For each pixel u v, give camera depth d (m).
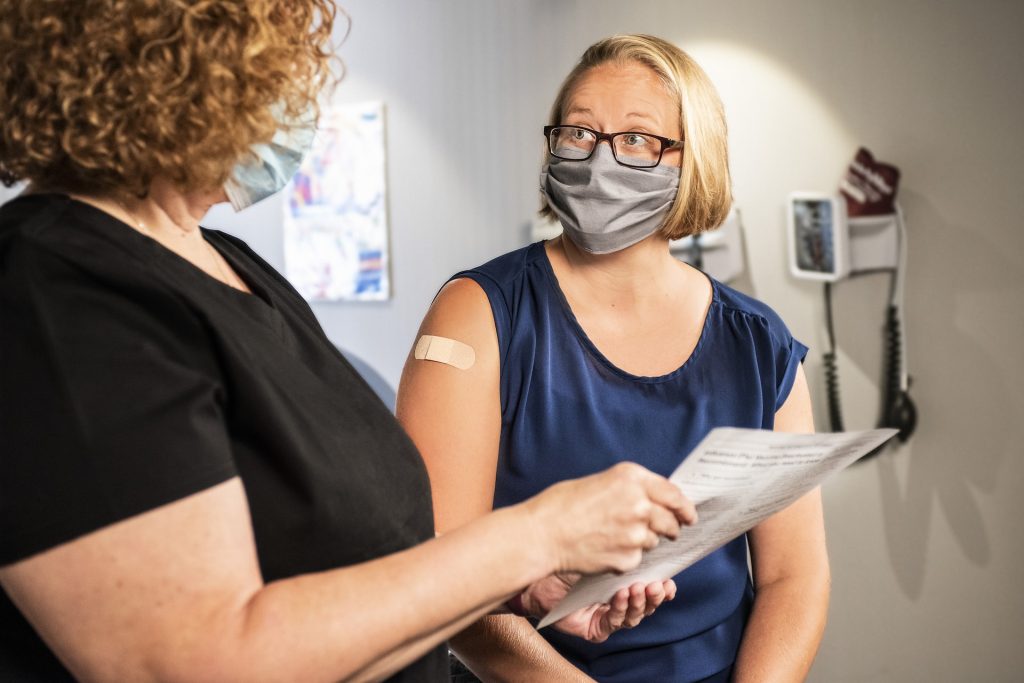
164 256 0.68
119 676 0.56
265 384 0.66
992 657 2.24
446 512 1.08
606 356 1.16
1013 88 2.12
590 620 0.98
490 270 1.18
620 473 0.71
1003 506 2.21
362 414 0.79
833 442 0.81
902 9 2.22
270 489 0.66
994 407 2.20
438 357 1.10
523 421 1.13
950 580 2.28
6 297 0.58
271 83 0.66
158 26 0.61
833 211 2.25
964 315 2.21
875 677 2.38
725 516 0.86
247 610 0.58
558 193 1.15
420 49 2.86
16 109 0.62
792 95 2.35
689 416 1.16
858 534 2.37
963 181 2.19
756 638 1.20
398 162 2.94
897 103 2.24
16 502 0.54
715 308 1.22
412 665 0.79
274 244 3.25
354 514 0.70
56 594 0.55
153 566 0.56
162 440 0.57
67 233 0.62
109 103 0.61
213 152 0.64
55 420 0.55
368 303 3.05
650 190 1.12
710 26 2.43
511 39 2.69
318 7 0.72
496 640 1.12
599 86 1.14
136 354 0.58
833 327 2.34
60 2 0.60
